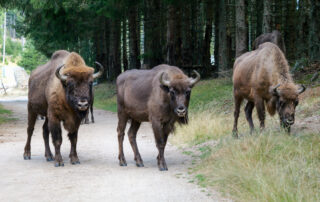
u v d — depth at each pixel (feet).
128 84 37.83
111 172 33.53
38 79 40.93
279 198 22.99
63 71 35.42
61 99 36.35
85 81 35.22
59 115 37.11
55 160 36.94
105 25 176.45
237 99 44.91
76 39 162.50
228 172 28.60
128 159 40.09
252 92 40.83
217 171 29.78
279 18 98.99
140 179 30.58
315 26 72.90
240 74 43.55
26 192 27.48
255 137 35.22
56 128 37.09
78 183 29.73
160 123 34.27
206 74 121.49
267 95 39.11
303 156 29.14
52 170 34.81
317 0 72.54
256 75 39.78
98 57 198.70
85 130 63.57
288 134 34.81
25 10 122.72
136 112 36.63
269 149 31.48
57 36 142.41
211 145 41.60
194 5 131.44
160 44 130.21
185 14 120.06
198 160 37.04
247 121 47.32
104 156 41.88
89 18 130.82
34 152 44.91
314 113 45.24
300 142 31.89
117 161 39.04
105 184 29.27
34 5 105.70
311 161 28.60
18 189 28.30
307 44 93.04
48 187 28.73
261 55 39.96
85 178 31.37
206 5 131.13
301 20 95.61
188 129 49.78
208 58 130.72
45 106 39.60
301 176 25.91
